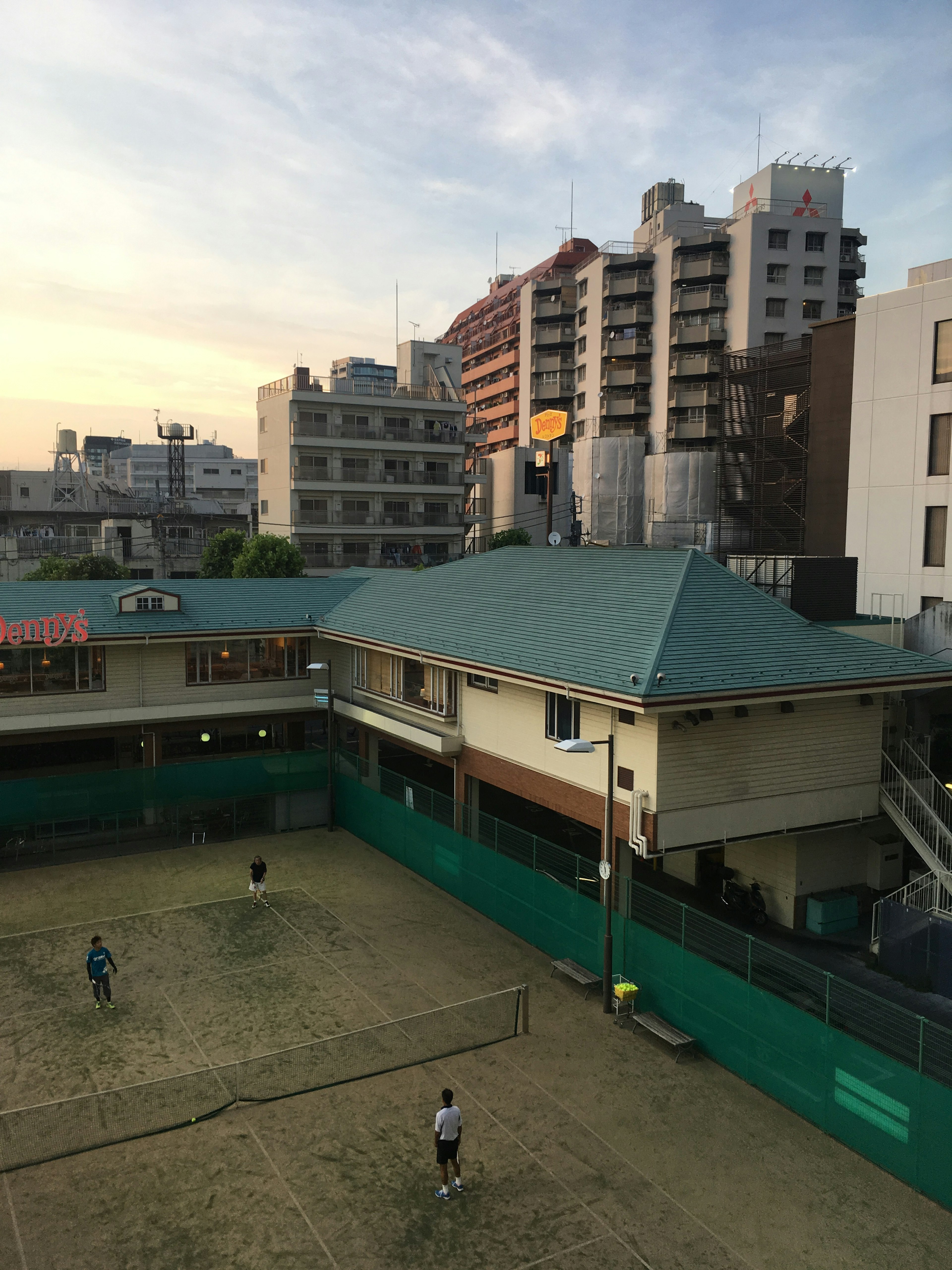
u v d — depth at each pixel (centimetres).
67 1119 1466
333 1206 1270
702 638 2128
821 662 2150
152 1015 1836
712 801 2077
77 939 2220
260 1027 1791
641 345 8794
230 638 3278
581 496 8044
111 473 12400
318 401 7450
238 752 3562
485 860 2384
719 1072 1648
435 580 3425
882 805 2325
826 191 8694
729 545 5800
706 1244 1209
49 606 3200
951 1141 1275
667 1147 1420
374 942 2219
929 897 2147
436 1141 1284
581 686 2020
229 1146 1402
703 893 2544
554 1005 1902
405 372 9625
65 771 3322
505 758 2562
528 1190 1312
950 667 2261
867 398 4166
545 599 2697
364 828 3048
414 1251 1189
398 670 3098
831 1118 1459
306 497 7506
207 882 2641
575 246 11338
